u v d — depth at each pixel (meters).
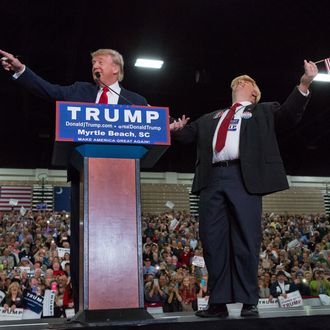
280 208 26.44
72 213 3.00
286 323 2.15
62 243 14.23
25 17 12.94
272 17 13.32
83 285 2.22
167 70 16.36
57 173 24.17
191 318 2.33
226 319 2.12
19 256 12.48
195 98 18.55
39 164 23.95
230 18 13.45
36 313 8.70
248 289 2.74
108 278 2.25
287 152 26.05
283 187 2.82
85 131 2.36
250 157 2.93
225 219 2.95
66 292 8.94
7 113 20.45
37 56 15.03
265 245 15.53
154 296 9.65
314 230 19.47
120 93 3.05
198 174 3.15
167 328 2.04
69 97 3.01
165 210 24.92
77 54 14.86
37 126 21.28
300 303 10.05
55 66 15.52
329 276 11.58
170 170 25.94
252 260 2.78
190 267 12.34
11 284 8.93
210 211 2.97
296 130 22.48
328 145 24.80
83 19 13.16
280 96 17.50
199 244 14.81
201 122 3.34
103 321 2.15
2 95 18.66
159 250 14.16
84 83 3.13
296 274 11.47
